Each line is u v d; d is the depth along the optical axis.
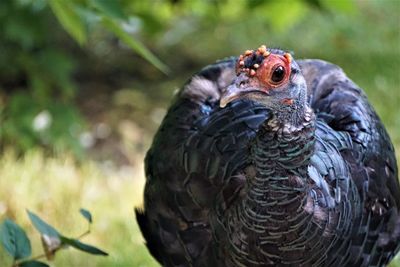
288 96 6.36
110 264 10.24
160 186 7.91
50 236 7.59
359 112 7.86
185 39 15.90
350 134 7.65
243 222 6.75
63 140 12.54
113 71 15.04
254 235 6.73
